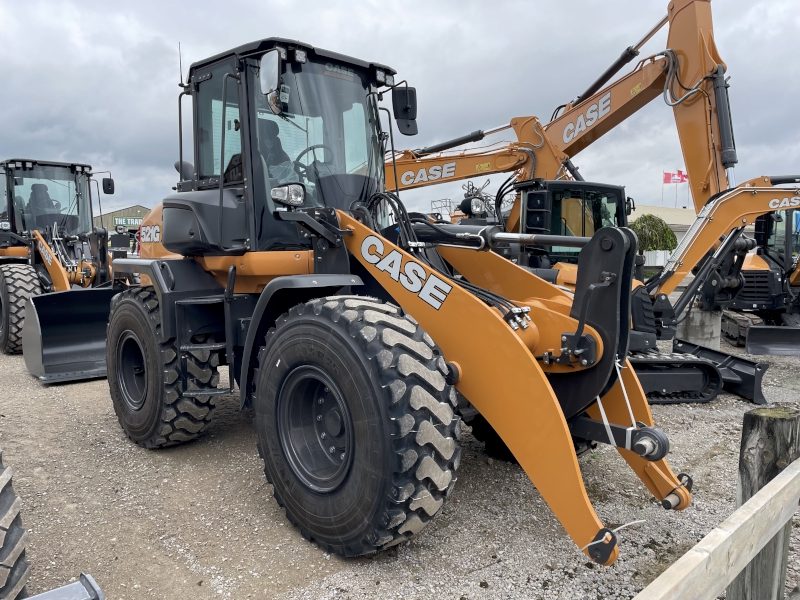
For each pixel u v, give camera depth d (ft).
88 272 26.73
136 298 13.52
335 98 12.09
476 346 8.62
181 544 9.31
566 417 8.99
